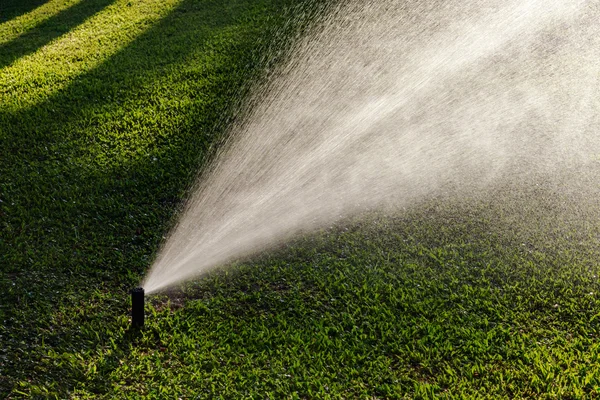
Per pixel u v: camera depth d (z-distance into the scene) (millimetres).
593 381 3984
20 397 3789
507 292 4949
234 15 11773
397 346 4352
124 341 4324
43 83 9289
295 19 11320
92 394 3865
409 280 5102
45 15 12680
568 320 4625
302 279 5164
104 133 7656
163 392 3889
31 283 4918
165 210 6191
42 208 6051
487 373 4113
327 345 4359
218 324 4555
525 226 5969
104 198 6289
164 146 7383
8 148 7277
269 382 4008
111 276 5121
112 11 12594
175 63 9836
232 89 8922
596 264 5316
